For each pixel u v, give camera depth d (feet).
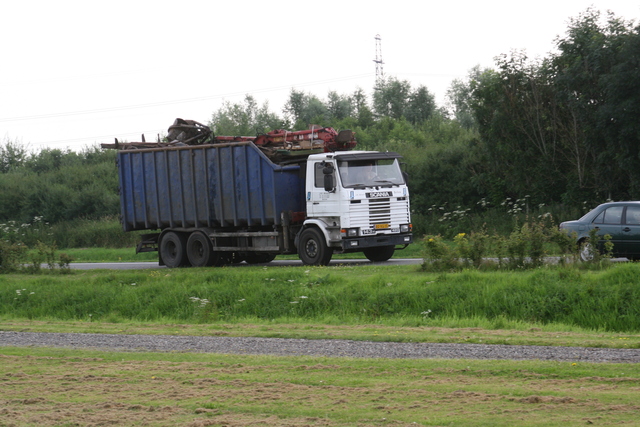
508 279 65.87
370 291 69.10
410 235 95.61
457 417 25.91
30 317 80.79
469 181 146.20
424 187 153.38
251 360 40.29
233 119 338.13
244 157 100.01
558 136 131.03
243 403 29.25
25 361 41.96
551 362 36.42
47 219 209.97
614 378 31.37
